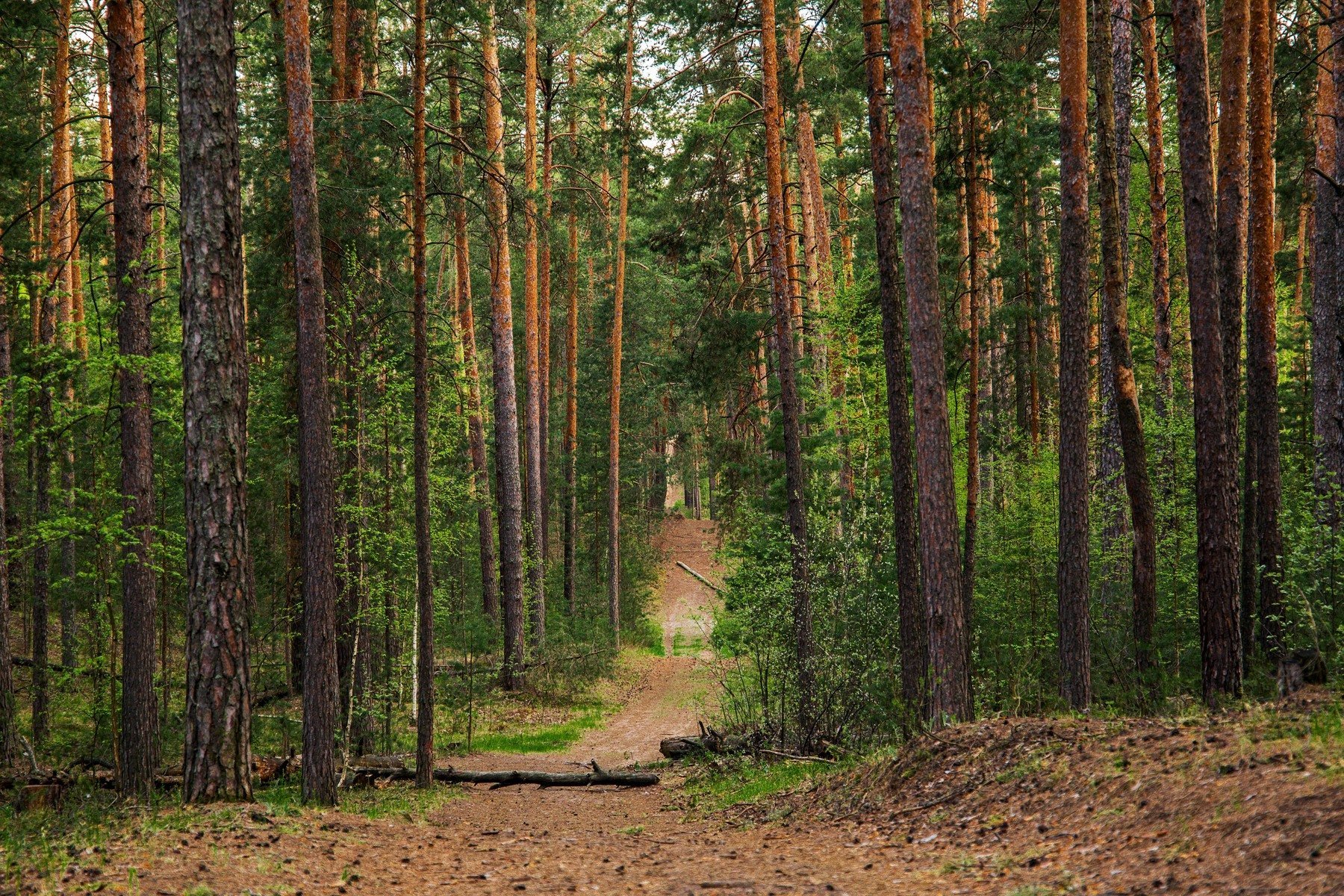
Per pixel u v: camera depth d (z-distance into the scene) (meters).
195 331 10.70
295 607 21.86
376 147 17.67
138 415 13.07
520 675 28.09
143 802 11.50
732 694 17.41
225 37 10.95
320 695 11.61
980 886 5.87
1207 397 10.84
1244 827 5.36
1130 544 17.45
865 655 15.46
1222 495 10.70
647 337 44.94
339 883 7.42
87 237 17.78
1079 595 12.49
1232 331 13.41
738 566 19.33
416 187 14.01
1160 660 13.29
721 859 8.16
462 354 21.28
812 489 19.36
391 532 18.02
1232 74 12.80
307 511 11.59
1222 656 10.57
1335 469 13.58
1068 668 12.50
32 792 11.95
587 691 28.66
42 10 14.27
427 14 18.33
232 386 10.83
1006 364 27.58
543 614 30.27
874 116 13.54
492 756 20.73
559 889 7.11
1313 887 4.34
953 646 11.76
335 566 16.48
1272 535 13.05
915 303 12.05
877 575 16.59
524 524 31.61
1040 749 8.63
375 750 18.72
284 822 9.69
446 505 20.55
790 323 16.95
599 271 47.94
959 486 24.25
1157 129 17.67
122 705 12.72
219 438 10.70
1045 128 22.70
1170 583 16.30
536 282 31.80
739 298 23.42
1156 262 17.55
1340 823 4.88
